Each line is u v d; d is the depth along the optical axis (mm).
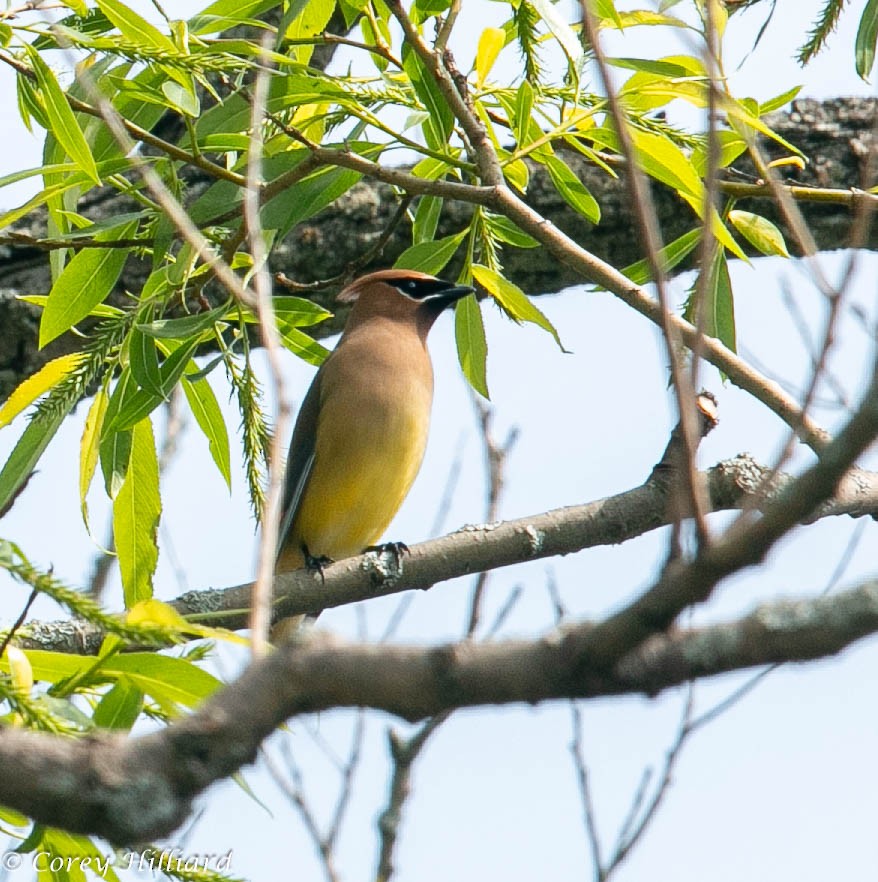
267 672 4219
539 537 9539
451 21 9773
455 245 11141
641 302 9438
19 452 9586
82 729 6551
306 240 12523
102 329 9891
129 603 10102
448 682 4059
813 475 3834
